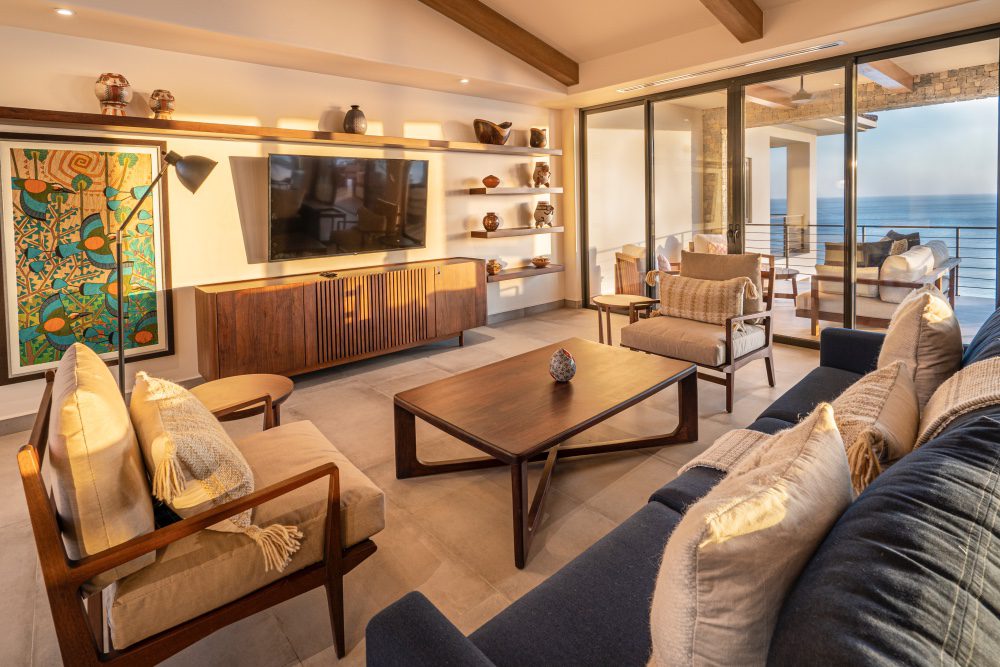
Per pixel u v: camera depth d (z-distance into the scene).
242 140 4.29
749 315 3.67
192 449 1.50
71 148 3.53
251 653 1.73
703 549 0.74
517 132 6.23
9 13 3.14
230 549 1.55
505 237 6.11
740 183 5.25
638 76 5.19
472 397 2.58
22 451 1.26
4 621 1.89
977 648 0.60
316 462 1.98
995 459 0.92
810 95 4.71
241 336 3.96
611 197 6.39
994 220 3.95
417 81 5.05
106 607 1.52
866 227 4.54
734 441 2.02
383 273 4.72
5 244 3.37
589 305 6.88
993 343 1.74
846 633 0.60
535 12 4.80
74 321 3.65
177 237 4.04
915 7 3.60
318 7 3.99
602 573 1.38
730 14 4.06
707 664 0.77
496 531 2.33
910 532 0.74
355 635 1.79
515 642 1.17
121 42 3.69
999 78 3.83
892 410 1.51
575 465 2.87
